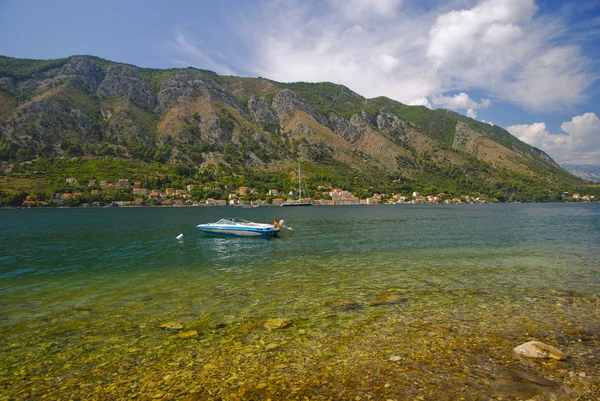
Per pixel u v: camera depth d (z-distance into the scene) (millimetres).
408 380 8547
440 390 8039
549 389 8023
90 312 14719
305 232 52188
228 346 10930
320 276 21469
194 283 20141
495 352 10117
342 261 27062
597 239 39750
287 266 25250
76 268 25516
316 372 9078
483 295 16469
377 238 43438
